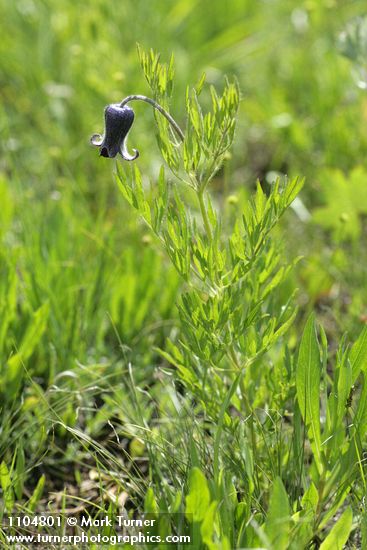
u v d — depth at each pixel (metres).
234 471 4.01
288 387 4.12
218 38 8.78
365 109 7.19
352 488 3.91
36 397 4.84
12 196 6.41
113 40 7.98
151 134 7.39
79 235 5.75
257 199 3.64
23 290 5.18
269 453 3.94
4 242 5.67
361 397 3.75
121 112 3.59
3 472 4.20
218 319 3.76
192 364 4.29
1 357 4.82
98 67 7.67
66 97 7.70
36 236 5.45
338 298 5.72
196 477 3.24
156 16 8.61
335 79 7.77
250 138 7.93
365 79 5.90
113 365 5.15
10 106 7.94
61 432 4.73
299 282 5.98
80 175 6.82
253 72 8.60
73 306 5.18
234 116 3.66
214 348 3.85
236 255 3.72
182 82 7.94
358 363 3.79
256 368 4.40
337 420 3.69
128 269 5.45
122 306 5.30
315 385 3.76
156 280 5.50
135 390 4.59
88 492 4.52
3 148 7.17
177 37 8.91
